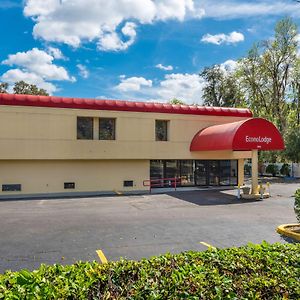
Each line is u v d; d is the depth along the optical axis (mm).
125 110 24203
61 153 22734
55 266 4445
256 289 3943
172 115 25453
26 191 22500
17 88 56750
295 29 45156
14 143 21719
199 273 4203
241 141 20547
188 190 24812
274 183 33344
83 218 14195
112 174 24484
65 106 22844
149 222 13242
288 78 46688
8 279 3965
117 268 4449
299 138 39312
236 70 49500
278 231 11375
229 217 14305
